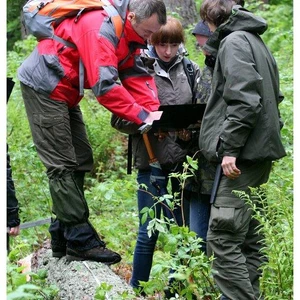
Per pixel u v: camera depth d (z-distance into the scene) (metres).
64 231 5.00
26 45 11.50
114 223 6.41
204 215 5.01
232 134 4.32
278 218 4.47
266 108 4.43
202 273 4.44
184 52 5.29
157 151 5.09
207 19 4.65
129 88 5.00
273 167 6.41
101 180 8.05
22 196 6.68
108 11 4.68
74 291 4.74
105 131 8.24
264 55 4.49
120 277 5.25
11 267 4.36
